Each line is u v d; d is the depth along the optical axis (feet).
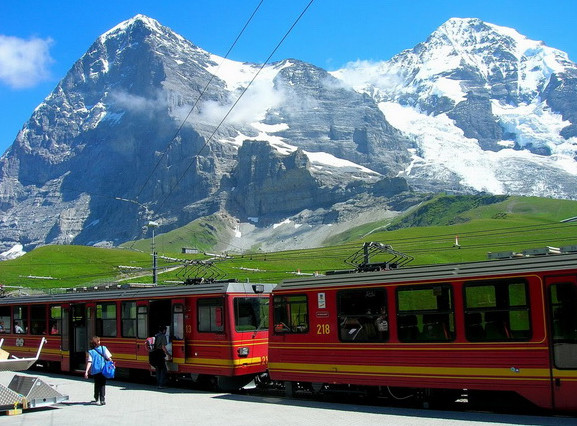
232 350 92.38
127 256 632.79
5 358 75.87
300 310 84.64
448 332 70.69
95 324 117.39
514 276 66.59
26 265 552.41
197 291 98.17
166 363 100.01
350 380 78.59
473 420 60.90
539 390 64.28
